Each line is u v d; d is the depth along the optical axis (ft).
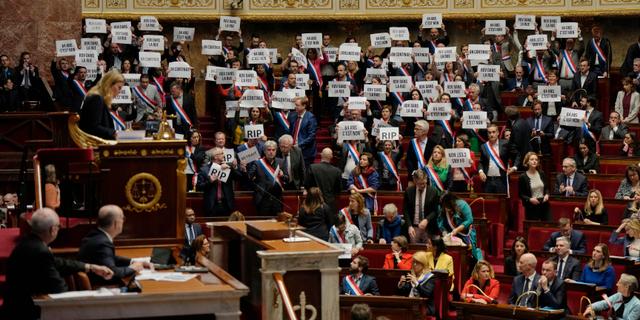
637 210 65.98
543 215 70.69
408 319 54.90
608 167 79.46
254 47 95.55
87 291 36.47
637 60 92.48
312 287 43.14
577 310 56.34
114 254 39.40
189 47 108.17
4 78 84.74
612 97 100.68
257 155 72.74
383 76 88.53
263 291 42.78
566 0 105.09
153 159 43.34
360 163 72.95
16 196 69.10
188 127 86.94
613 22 106.32
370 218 66.13
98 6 104.53
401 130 86.58
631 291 53.83
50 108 84.84
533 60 95.35
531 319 52.13
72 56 89.76
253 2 107.34
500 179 75.00
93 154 43.47
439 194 67.31
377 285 58.39
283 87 86.17
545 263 55.06
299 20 107.34
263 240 46.14
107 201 43.04
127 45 93.40
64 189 47.96
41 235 37.11
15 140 73.77
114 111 80.64
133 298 35.68
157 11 105.81
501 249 69.77
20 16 89.61
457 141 73.36
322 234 60.49
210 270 40.24
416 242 65.16
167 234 43.57
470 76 92.27
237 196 72.95
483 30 95.55
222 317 36.60
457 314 54.54
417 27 108.06
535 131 80.74
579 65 92.12
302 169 73.20
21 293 36.47
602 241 64.95
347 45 88.79
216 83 95.04
